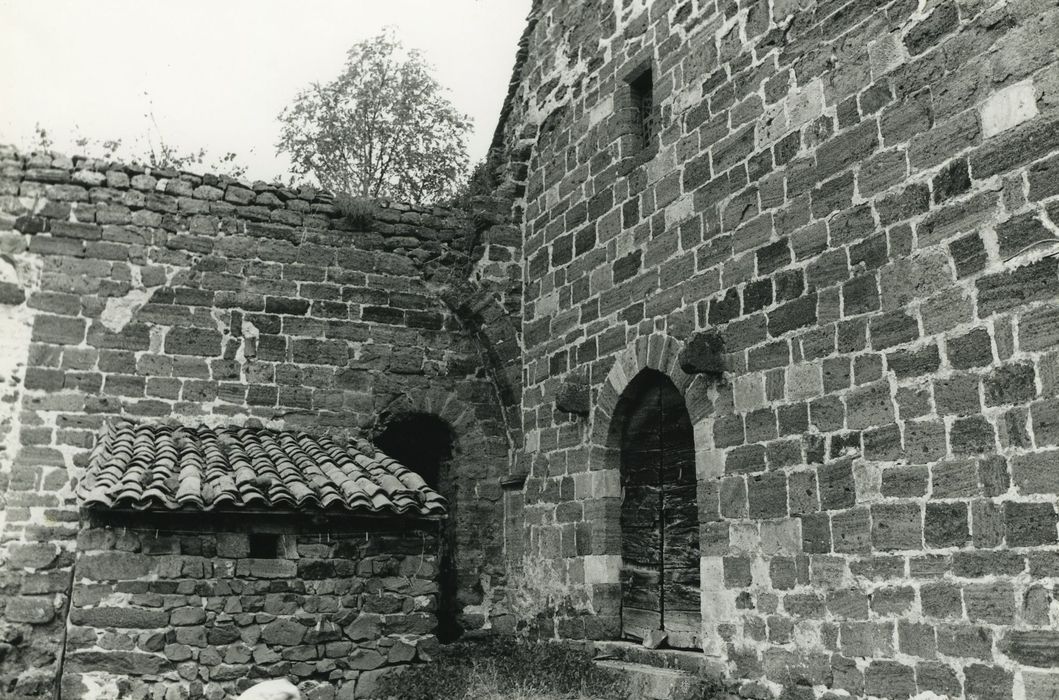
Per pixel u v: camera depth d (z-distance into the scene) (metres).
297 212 12.05
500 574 11.85
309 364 11.70
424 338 12.32
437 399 12.21
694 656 8.32
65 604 9.73
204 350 11.28
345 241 12.19
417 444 12.90
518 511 11.76
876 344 6.88
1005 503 5.80
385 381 12.01
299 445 10.86
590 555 10.12
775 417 7.74
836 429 7.14
